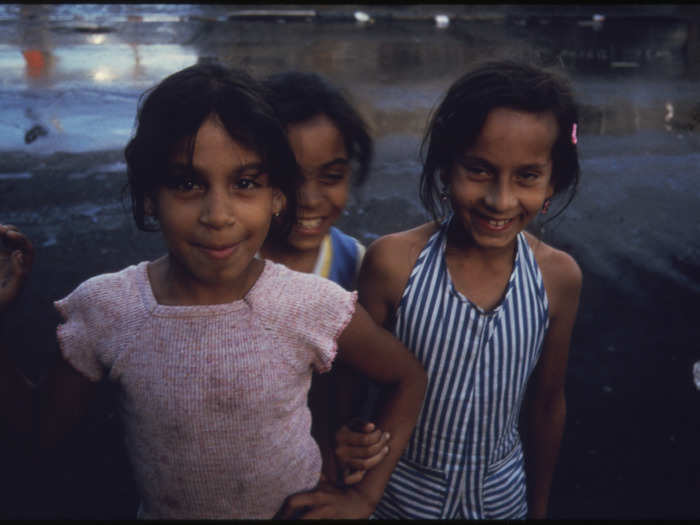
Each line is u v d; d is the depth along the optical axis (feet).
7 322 9.64
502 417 4.41
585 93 22.21
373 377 3.92
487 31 32.81
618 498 6.95
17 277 3.67
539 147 3.74
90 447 7.59
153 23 34.37
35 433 3.70
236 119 3.10
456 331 4.22
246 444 3.42
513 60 4.02
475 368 4.27
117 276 3.52
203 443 3.39
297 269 4.88
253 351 3.36
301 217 4.59
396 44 29.48
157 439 3.43
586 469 7.35
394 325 4.38
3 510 6.72
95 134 17.63
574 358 9.21
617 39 31.22
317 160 4.46
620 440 7.78
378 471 3.94
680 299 10.70
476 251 4.19
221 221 3.14
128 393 3.41
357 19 35.76
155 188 3.25
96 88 22.04
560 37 31.53
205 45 29.22
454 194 3.95
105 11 37.78
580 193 14.69
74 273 11.12
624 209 13.98
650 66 26.40
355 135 4.69
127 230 12.62
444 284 4.23
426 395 4.37
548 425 4.91
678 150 17.44
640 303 10.57
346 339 3.66
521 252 4.27
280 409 3.44
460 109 3.80
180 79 3.22
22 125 18.16
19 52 27.30
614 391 8.57
